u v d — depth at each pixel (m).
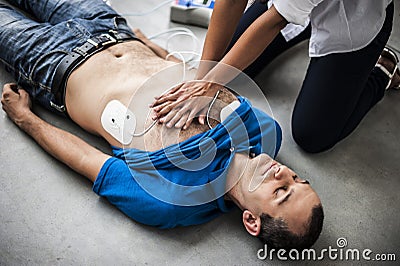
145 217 1.46
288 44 1.89
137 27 2.01
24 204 1.52
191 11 2.00
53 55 1.59
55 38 1.62
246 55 1.34
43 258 1.44
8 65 1.68
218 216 1.56
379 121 1.86
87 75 1.56
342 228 1.59
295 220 1.39
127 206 1.46
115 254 1.46
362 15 1.39
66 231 1.49
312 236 1.41
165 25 2.03
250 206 1.44
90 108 1.55
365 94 1.68
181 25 2.04
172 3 2.01
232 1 1.35
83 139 1.68
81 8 1.74
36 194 1.55
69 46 1.60
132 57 1.60
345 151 1.77
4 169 1.58
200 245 1.50
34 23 1.69
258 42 1.32
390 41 2.06
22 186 1.56
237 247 1.51
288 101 1.87
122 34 1.67
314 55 1.55
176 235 1.51
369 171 1.73
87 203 1.54
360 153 1.77
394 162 1.77
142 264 1.45
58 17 1.77
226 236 1.53
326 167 1.72
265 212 1.41
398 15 2.15
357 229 1.59
